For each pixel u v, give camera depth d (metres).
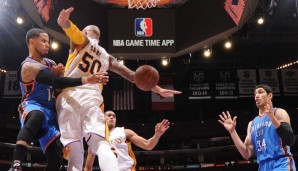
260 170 5.16
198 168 21.58
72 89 3.58
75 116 3.47
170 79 19.58
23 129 3.57
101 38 10.88
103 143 3.35
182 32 10.87
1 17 16.62
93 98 3.55
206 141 21.86
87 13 10.82
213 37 10.58
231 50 20.62
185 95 20.59
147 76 3.77
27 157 20.02
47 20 9.96
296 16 16.91
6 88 18.86
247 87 19.27
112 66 4.00
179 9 10.96
